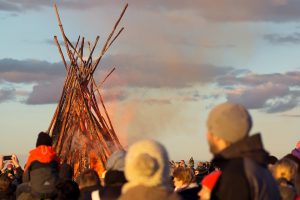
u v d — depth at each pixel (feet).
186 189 31.91
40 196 38.17
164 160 16.80
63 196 28.63
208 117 17.87
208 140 17.94
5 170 49.93
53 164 38.91
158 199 16.46
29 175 38.96
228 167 16.83
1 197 40.57
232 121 17.33
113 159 24.90
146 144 16.90
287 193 26.04
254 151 17.24
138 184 16.62
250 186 16.56
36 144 39.50
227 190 16.55
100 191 24.53
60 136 69.62
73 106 70.90
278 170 26.55
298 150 36.17
